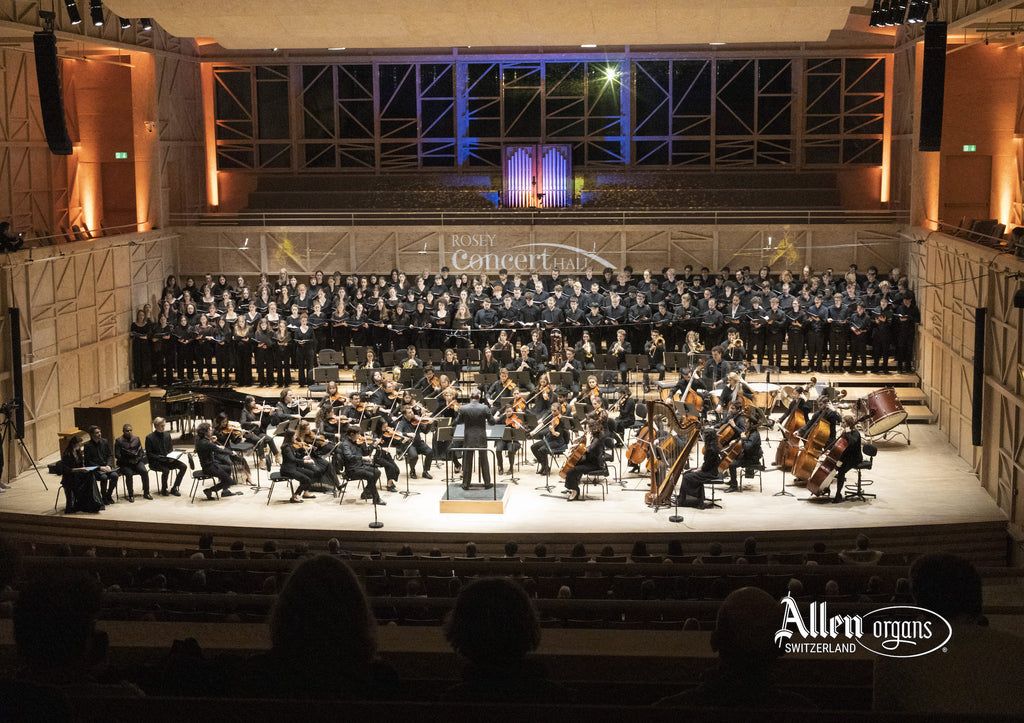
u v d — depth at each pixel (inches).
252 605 211.3
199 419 1007.6
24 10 929.5
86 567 275.9
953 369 923.4
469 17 998.4
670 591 493.0
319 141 1365.7
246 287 1131.9
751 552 551.8
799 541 714.2
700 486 762.8
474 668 112.1
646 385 980.6
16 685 78.4
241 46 1111.0
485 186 1362.0
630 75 1327.5
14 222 1133.7
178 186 1273.4
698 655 185.8
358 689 109.3
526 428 839.1
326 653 106.7
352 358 954.7
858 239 1193.4
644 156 1344.7
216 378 1111.6
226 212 1369.3
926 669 121.0
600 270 1230.9
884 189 1309.1
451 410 879.1
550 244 1229.7
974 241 957.8
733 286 1077.1
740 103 1322.6
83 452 778.2
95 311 1044.5
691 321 1059.9
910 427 979.9
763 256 1211.9
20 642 104.2
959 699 117.7
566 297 1086.4
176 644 163.3
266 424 881.5
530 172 1327.5
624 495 797.2
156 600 211.0
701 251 1218.6
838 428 805.9
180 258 1258.6
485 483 788.6
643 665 186.2
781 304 1063.0
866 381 1040.8
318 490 805.9
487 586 112.7
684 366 933.8
